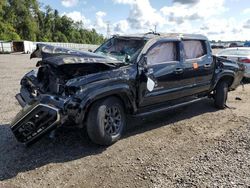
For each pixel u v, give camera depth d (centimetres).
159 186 375
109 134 492
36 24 9575
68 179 394
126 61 535
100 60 479
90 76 473
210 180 389
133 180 392
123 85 495
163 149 494
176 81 607
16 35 7750
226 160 450
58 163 438
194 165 434
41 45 493
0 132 557
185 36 646
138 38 592
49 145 500
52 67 493
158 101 583
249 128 602
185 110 743
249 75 1173
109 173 411
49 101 443
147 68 546
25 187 374
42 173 409
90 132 474
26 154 466
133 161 448
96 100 471
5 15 8394
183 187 372
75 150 483
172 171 416
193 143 523
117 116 508
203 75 674
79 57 465
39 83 531
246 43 4003
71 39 12194
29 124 445
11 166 426
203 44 690
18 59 2883
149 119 659
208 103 818
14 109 720
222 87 745
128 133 567
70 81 459
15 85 1104
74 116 446
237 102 850
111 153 475
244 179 391
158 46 580
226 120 664
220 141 531
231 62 766
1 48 4569
